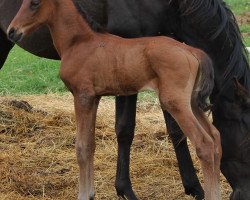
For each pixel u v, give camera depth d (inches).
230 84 201.5
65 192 243.8
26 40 245.3
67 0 198.8
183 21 210.7
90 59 193.9
